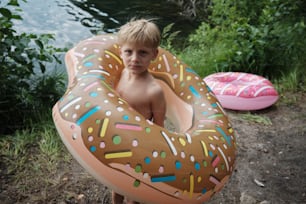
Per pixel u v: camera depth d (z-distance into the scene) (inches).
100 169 67.6
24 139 125.0
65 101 74.2
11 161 115.3
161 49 107.6
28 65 134.2
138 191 68.3
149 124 72.1
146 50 75.2
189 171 71.0
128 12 320.2
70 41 242.5
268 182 117.3
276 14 196.1
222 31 209.5
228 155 80.4
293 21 207.2
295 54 191.9
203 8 313.3
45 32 251.9
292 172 122.5
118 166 66.5
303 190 114.3
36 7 297.4
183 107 97.3
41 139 127.3
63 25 270.8
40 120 135.9
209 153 76.1
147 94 81.5
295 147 135.6
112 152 66.7
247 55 184.4
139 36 73.6
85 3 328.8
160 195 69.3
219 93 158.9
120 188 68.4
